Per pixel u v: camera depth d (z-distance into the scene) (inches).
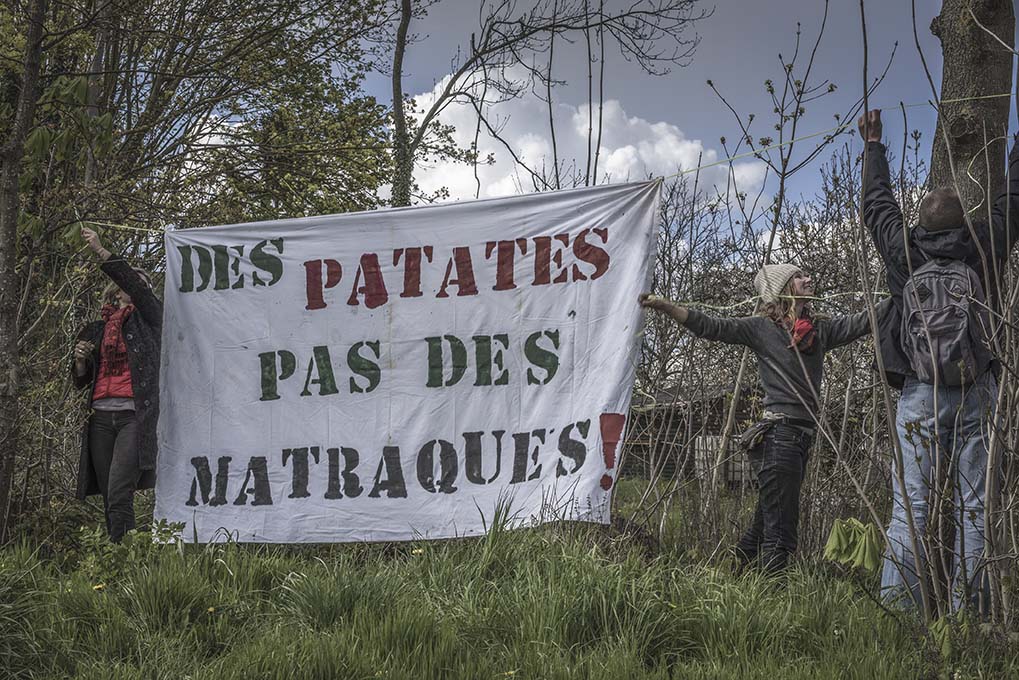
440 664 144.5
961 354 158.2
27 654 146.8
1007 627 146.8
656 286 252.5
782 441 189.6
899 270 170.1
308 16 441.7
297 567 196.7
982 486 160.7
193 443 225.9
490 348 208.5
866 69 133.1
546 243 207.8
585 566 173.9
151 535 195.5
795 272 194.2
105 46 424.8
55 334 267.4
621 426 194.7
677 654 151.7
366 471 213.8
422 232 216.7
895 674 138.2
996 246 166.1
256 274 227.0
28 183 245.6
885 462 216.5
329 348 220.5
